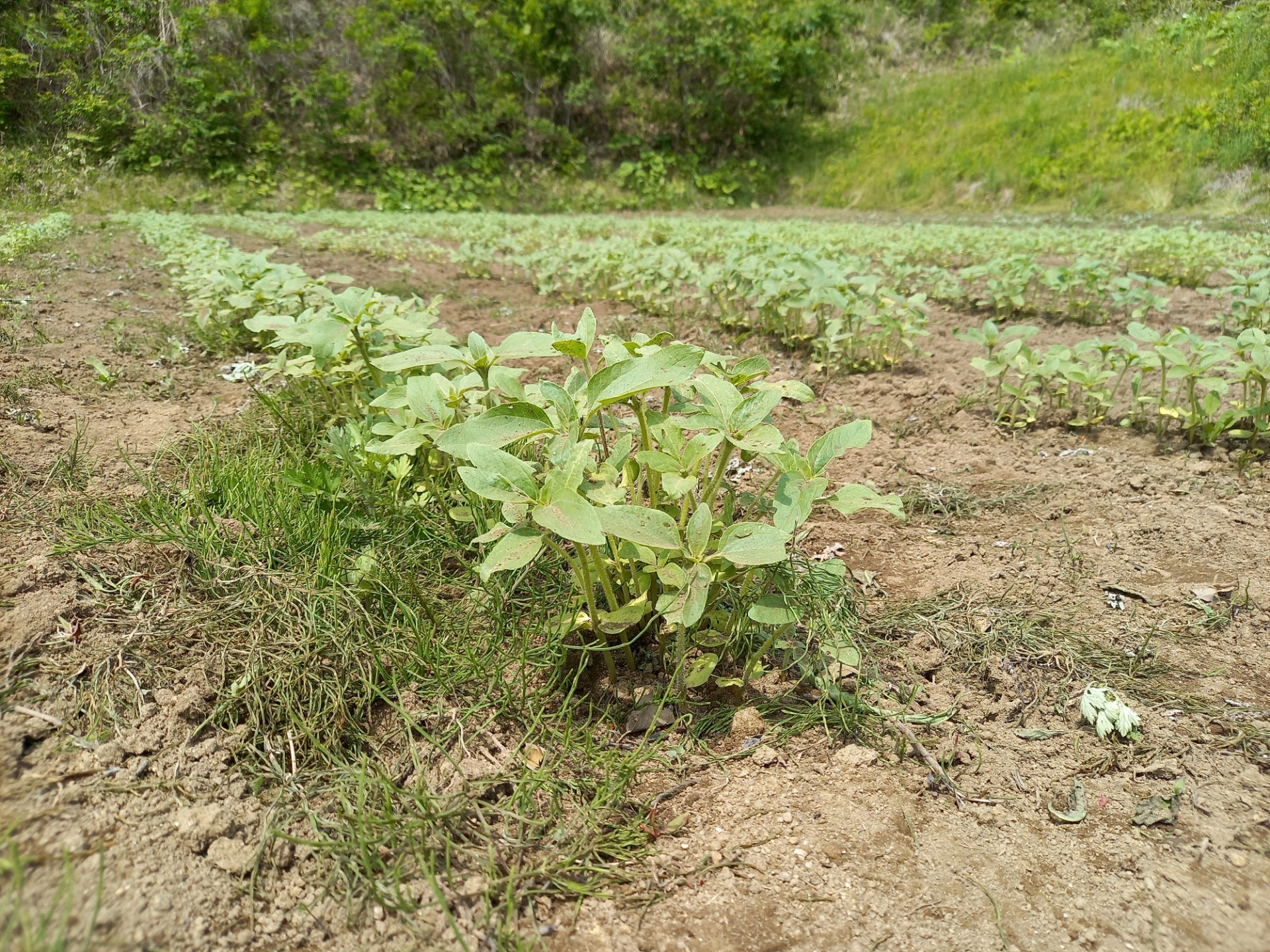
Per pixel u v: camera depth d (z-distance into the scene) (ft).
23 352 13.16
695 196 58.49
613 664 7.34
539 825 5.94
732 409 6.73
